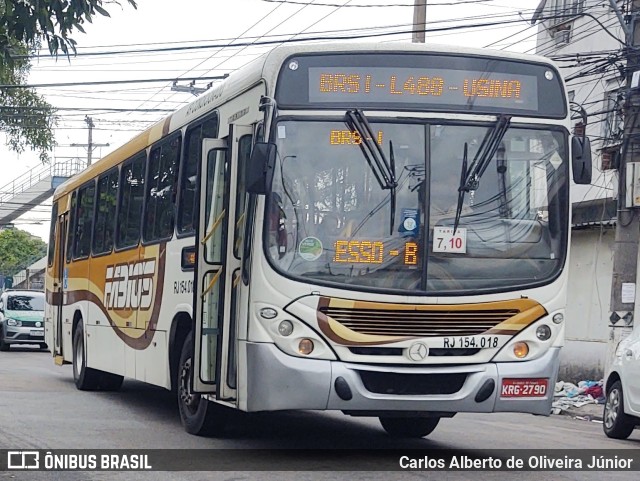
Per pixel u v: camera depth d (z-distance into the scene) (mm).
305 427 11672
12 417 12102
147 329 12086
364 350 8391
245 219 8898
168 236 11422
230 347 9031
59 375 19406
